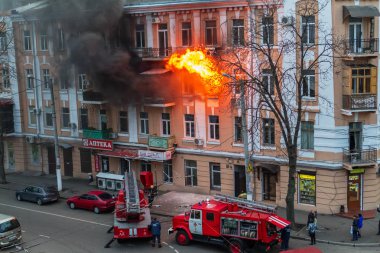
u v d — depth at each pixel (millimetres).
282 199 35000
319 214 33594
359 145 33250
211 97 36812
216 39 35938
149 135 39938
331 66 31812
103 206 35594
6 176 47156
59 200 39562
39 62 45375
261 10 33625
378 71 32531
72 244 30000
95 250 28891
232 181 36938
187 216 28938
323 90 32375
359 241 28672
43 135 46562
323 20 31578
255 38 32812
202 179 38375
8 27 45938
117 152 41125
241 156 35938
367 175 33500
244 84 29891
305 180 34219
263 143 35438
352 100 31938
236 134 36438
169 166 40031
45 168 47625
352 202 33781
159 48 38344
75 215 35656
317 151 33156
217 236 27516
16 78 46938
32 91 46562
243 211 27297
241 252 26766
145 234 28812
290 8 32500
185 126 38688
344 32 31812
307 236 29562
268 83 34375
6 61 46938
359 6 31516
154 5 37750
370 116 32875
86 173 44844
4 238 29375
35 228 33125
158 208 35688
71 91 43906
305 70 29641
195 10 36188
